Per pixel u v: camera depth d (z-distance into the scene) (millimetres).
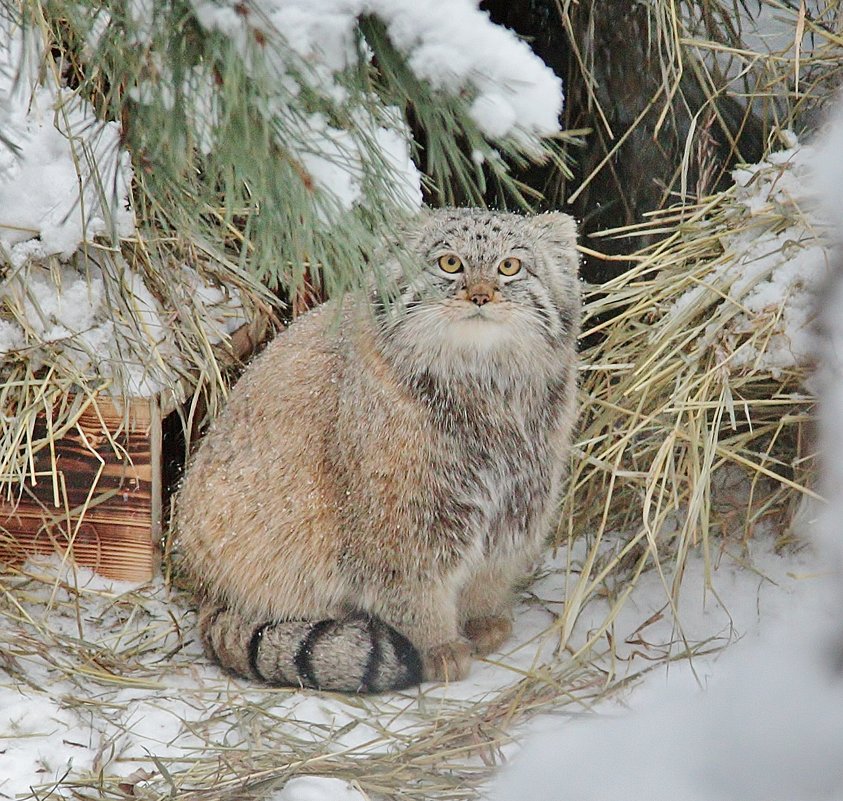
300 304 9531
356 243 5281
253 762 6379
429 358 7137
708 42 9234
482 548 7551
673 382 8469
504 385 7281
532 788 6012
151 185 6816
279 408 7645
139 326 8523
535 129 4977
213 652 7641
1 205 8172
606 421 8586
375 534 7352
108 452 8312
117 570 8469
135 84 5094
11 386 8352
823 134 8727
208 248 8766
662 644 7562
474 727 6621
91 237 8352
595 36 9805
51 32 7055
